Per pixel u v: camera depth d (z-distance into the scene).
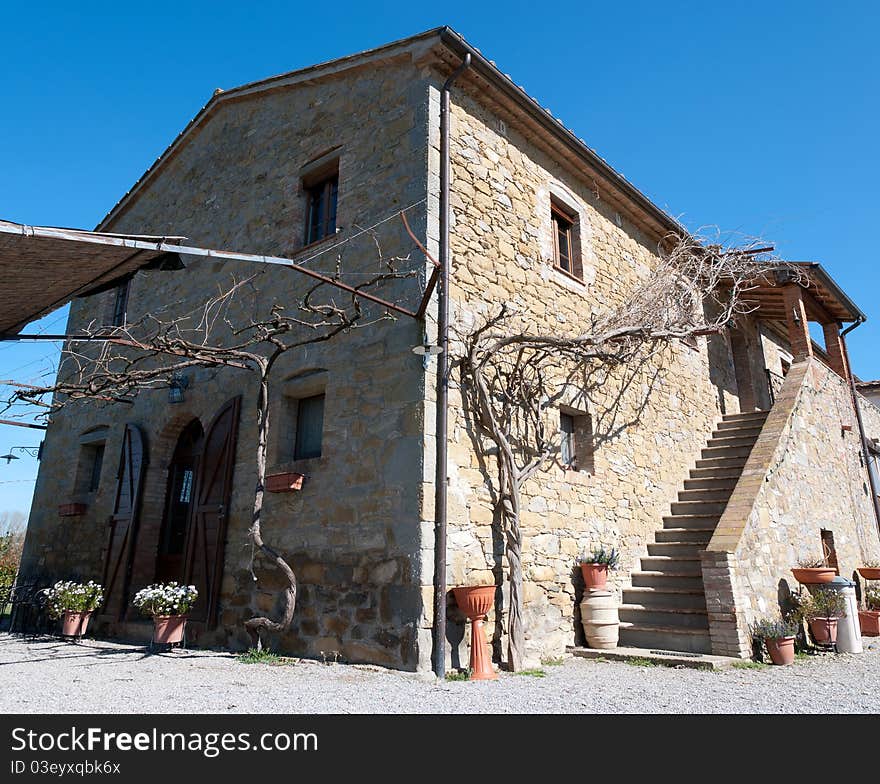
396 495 5.66
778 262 9.89
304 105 8.05
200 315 8.70
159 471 8.71
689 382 10.20
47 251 4.69
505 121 7.48
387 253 6.43
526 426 6.77
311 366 6.81
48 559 10.24
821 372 10.38
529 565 6.34
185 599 6.91
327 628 5.88
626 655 6.23
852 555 9.97
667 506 8.87
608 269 8.77
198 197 9.52
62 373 11.59
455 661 5.39
